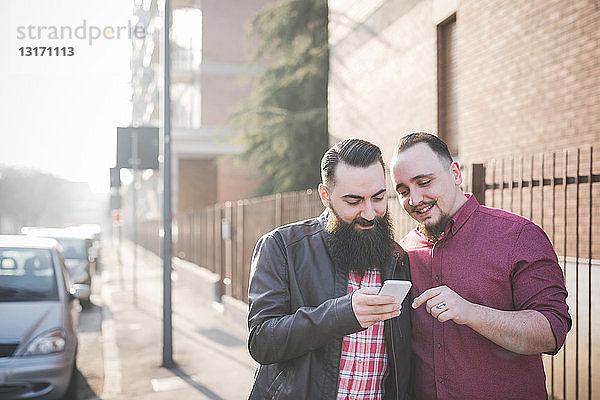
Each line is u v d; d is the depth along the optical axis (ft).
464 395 7.09
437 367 7.25
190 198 106.42
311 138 60.59
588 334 13.25
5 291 21.42
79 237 50.03
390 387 7.30
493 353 7.03
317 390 6.91
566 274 14.79
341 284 7.01
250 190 99.40
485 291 7.03
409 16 28.40
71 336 20.49
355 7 34.30
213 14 99.25
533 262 6.79
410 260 7.76
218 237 47.21
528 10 19.85
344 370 7.09
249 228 36.63
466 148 23.49
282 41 63.87
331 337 6.31
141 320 38.70
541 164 13.78
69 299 22.11
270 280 7.04
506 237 7.01
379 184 6.72
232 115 66.69
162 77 27.12
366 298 6.11
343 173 6.70
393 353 7.18
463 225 7.29
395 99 29.78
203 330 34.37
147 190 154.61
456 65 25.13
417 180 7.17
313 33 62.95
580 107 17.61
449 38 25.68
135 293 46.16
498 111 21.44
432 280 7.41
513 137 20.59
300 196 28.12
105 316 40.50
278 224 31.17
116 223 61.31
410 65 28.32
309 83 62.23
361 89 33.65
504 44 21.12
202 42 98.89
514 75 20.54
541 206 13.78
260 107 62.95
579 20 17.60
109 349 29.48
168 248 26.20
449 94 25.62
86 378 24.48
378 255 6.91
